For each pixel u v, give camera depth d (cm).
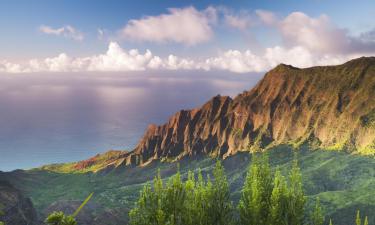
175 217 5184
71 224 3575
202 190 5406
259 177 5512
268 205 5362
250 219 5284
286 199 5322
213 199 5388
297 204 5291
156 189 5294
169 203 5197
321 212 5325
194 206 5250
